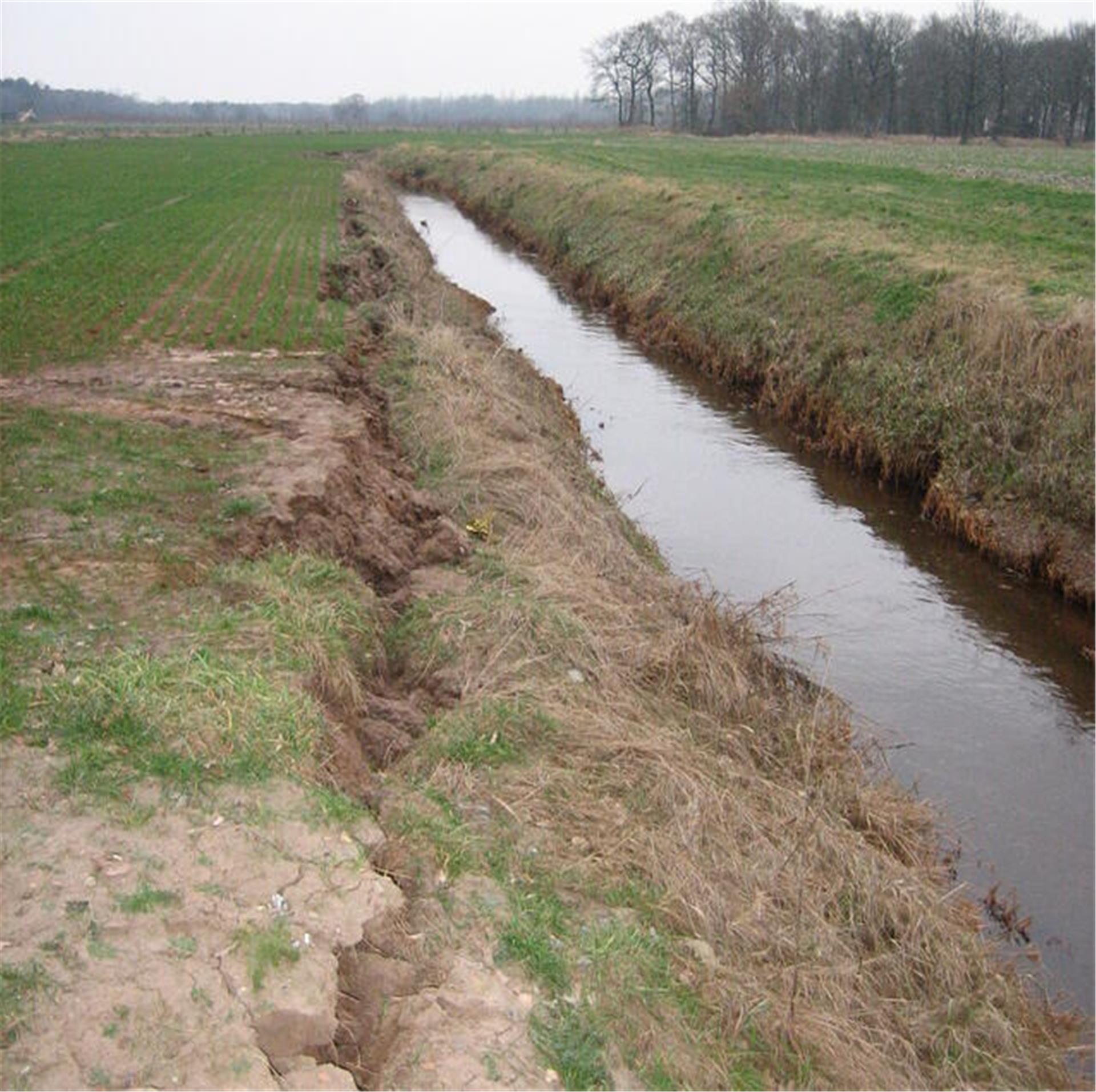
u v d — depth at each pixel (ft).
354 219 111.04
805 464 57.82
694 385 71.46
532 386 60.23
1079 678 38.34
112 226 100.42
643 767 24.93
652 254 91.15
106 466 35.27
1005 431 48.52
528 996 17.16
